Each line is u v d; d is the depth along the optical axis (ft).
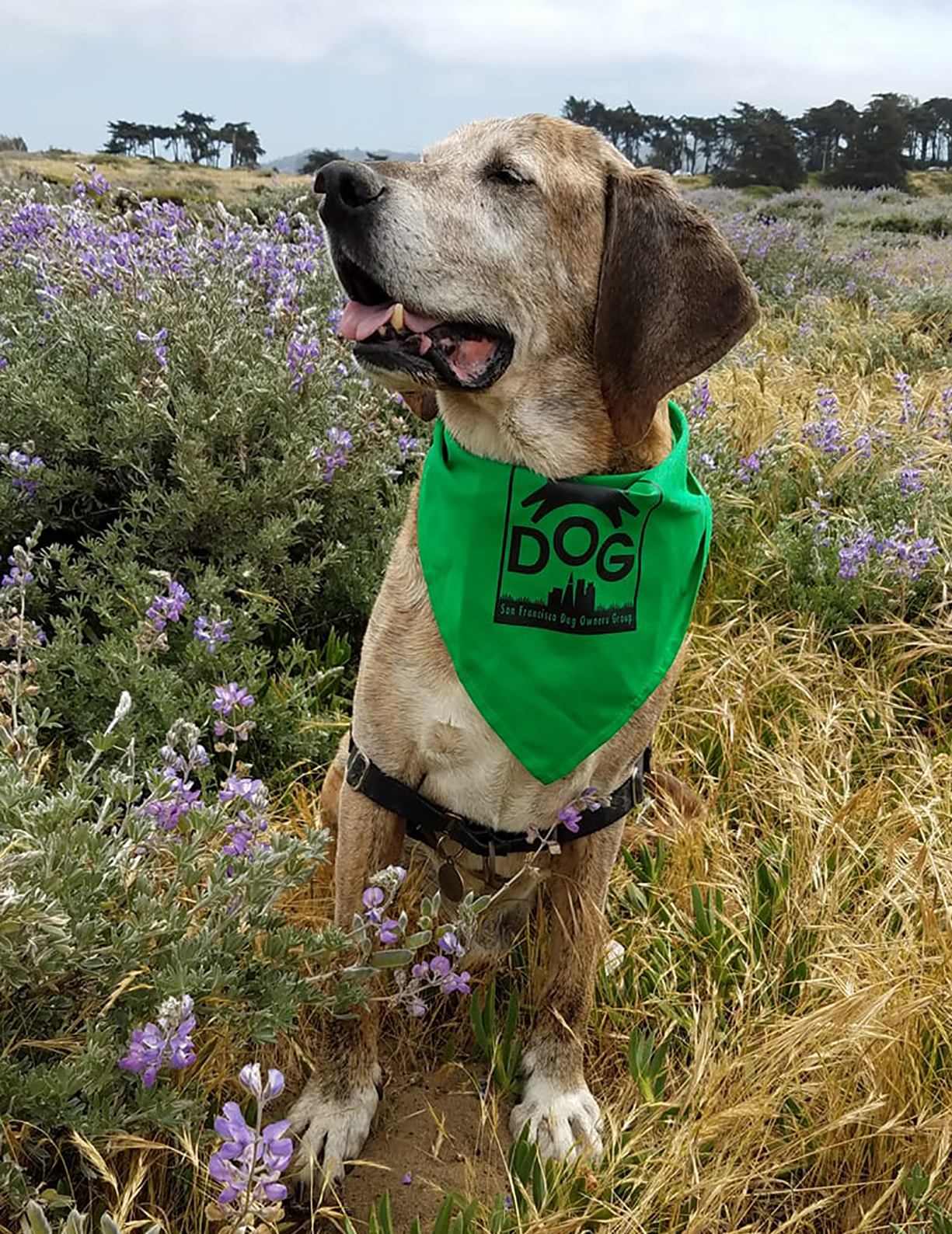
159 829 2.51
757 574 5.53
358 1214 2.75
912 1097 2.96
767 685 4.66
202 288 5.07
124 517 4.48
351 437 4.75
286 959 2.67
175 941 2.40
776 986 3.31
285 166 135.95
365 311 3.01
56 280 5.20
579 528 2.94
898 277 15.12
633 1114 2.88
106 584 4.21
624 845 3.88
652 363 3.01
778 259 14.11
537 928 3.49
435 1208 2.77
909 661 4.97
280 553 4.35
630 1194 2.75
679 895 3.65
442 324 2.96
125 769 3.54
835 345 9.96
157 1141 2.48
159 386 4.27
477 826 3.08
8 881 2.07
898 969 3.24
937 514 5.94
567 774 2.95
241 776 2.79
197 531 4.39
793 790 4.08
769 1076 2.91
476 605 2.88
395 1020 3.24
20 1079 2.15
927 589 5.41
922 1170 2.79
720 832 3.91
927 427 6.97
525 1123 2.88
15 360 4.86
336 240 2.92
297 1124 2.88
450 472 3.06
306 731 3.98
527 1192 2.74
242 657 3.91
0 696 2.89
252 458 4.73
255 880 2.41
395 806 2.97
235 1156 1.81
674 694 4.65
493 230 2.94
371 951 2.58
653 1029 3.30
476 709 2.90
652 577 3.05
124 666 3.75
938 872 3.63
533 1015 3.32
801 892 3.59
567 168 3.06
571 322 3.05
